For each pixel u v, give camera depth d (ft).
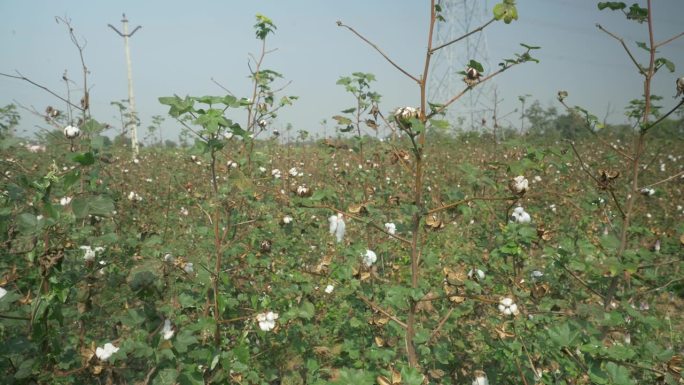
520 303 8.05
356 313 9.79
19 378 6.40
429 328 8.75
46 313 6.45
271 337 10.17
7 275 7.06
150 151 31.27
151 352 6.77
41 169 11.39
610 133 37.42
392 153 6.23
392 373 5.55
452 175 21.71
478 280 9.25
